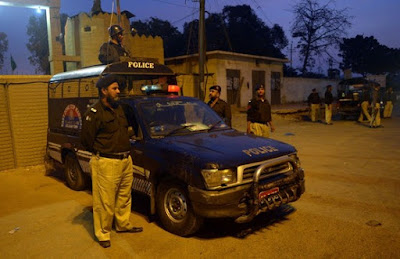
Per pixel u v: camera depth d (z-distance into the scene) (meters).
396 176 6.87
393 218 4.79
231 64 22.19
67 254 4.10
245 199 4.08
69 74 6.97
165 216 4.57
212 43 32.41
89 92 6.21
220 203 3.93
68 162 6.89
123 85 4.21
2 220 5.28
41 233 4.73
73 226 4.95
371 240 4.14
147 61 6.53
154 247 4.18
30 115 8.84
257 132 7.13
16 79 8.61
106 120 4.04
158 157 4.54
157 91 5.97
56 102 7.34
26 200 6.25
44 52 25.34
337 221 4.74
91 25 16.39
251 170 4.15
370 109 16.75
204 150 4.28
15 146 8.70
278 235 4.37
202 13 15.08
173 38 34.03
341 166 7.87
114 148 4.12
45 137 9.11
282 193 4.36
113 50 7.70
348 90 19.39
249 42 33.69
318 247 4.01
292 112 20.67
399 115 21.47
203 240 4.31
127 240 4.41
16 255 4.12
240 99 23.02
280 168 4.45
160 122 5.07
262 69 24.98
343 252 3.88
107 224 4.23
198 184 4.00
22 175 8.14
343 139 11.86
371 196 5.74
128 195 4.52
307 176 7.12
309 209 5.24
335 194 5.91
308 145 10.81
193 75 18.59
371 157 8.67
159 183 4.64
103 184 4.14
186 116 5.40
